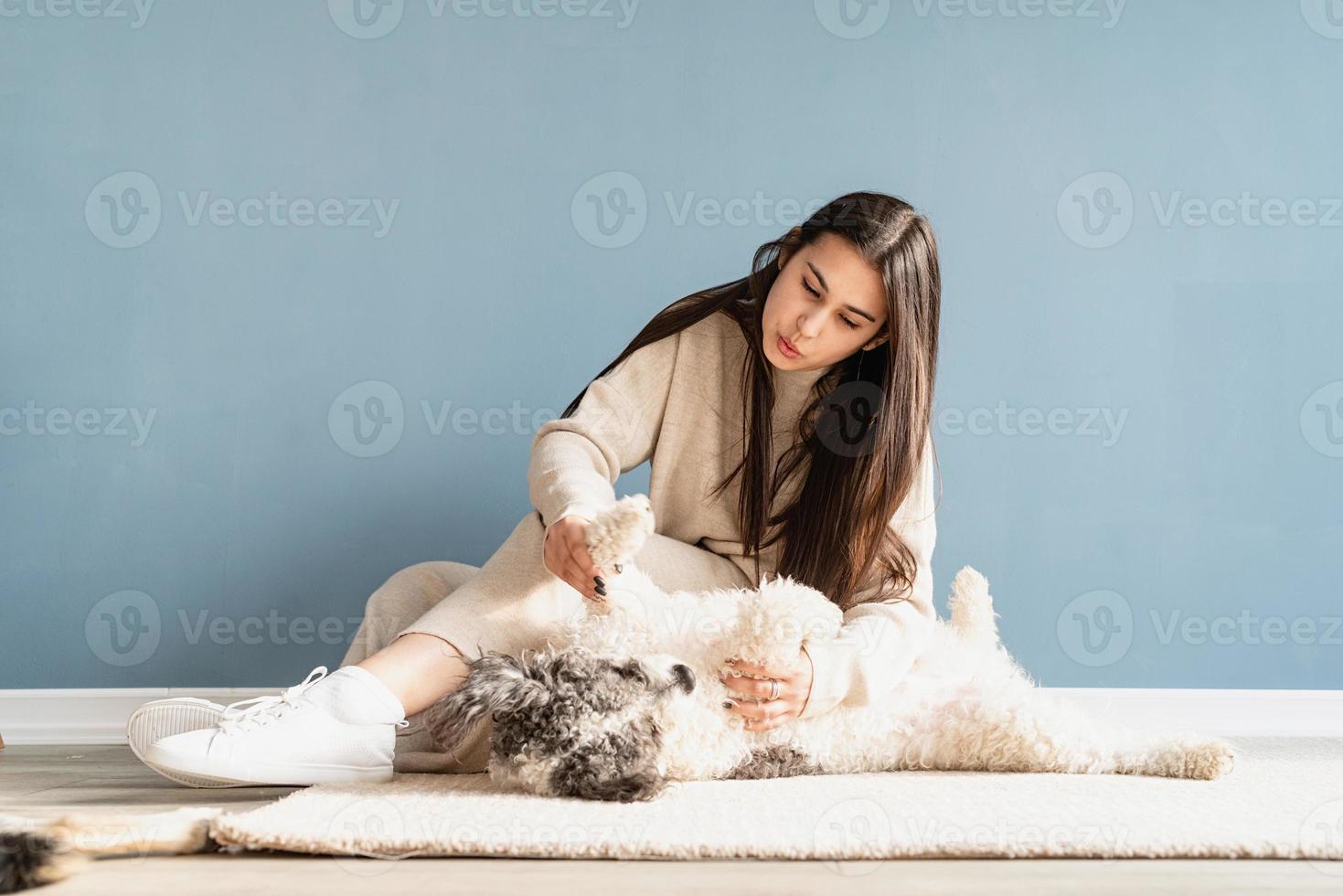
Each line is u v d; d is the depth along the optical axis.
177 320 2.17
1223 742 1.39
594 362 2.23
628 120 2.25
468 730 1.14
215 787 1.33
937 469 2.26
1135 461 2.29
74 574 2.12
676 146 2.26
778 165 2.27
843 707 1.37
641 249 2.24
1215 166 2.32
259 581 2.15
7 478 2.12
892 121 2.29
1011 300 2.29
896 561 1.58
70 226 2.17
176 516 2.14
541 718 1.14
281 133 2.21
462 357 2.21
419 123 2.23
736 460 1.69
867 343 1.61
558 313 2.23
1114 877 0.91
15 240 2.16
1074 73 2.32
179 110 2.20
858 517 1.58
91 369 2.15
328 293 2.20
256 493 2.16
